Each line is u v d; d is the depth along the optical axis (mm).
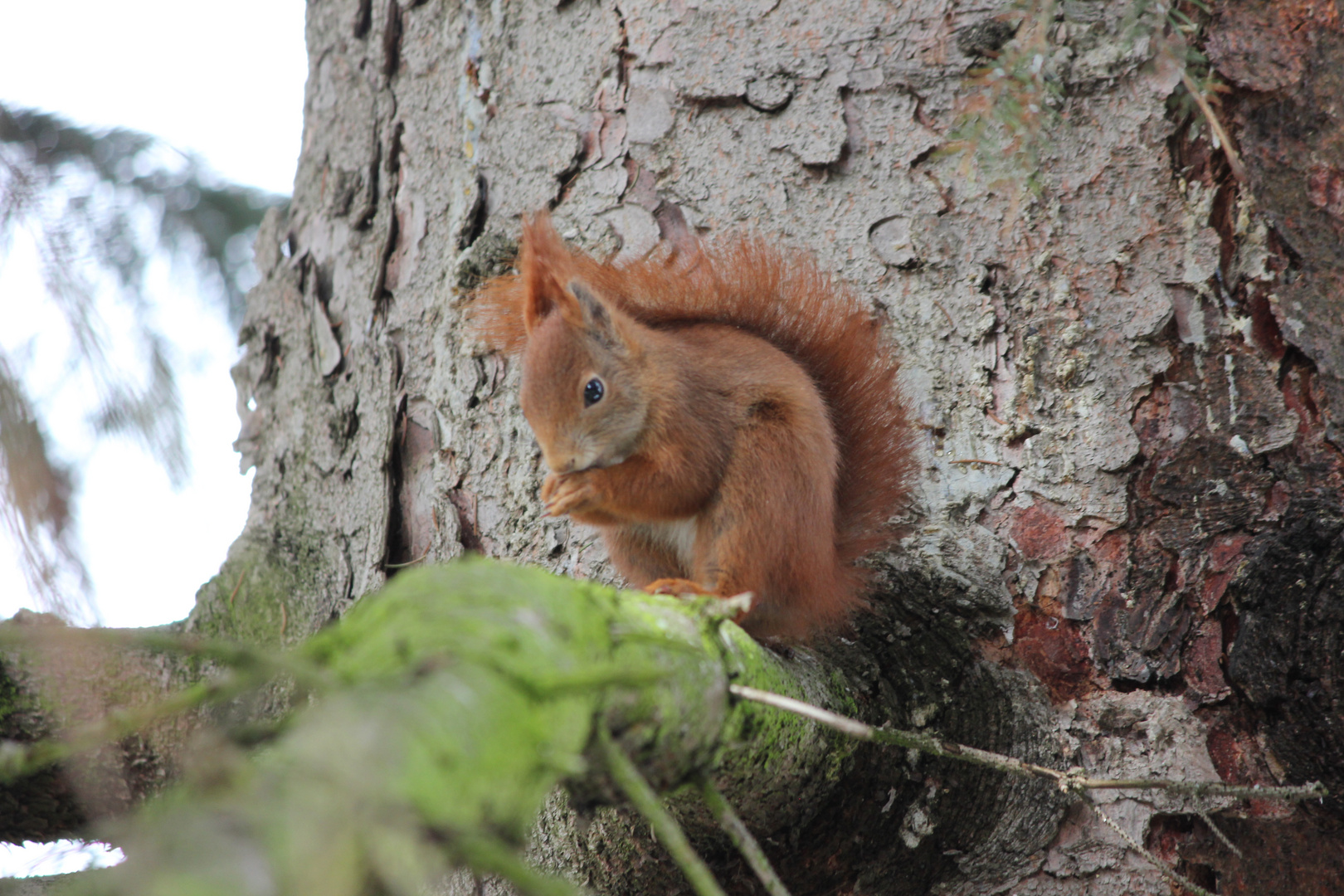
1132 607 5910
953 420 6297
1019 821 5500
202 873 1509
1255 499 5867
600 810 5469
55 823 6367
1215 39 6293
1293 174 6172
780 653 5461
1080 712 5793
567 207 7086
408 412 7328
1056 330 6242
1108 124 6324
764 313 6629
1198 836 5586
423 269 7438
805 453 5750
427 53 7777
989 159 5176
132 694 6480
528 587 2721
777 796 4879
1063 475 6113
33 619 5914
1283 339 6031
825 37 6801
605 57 7145
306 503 7633
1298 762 5422
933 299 6426
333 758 1829
